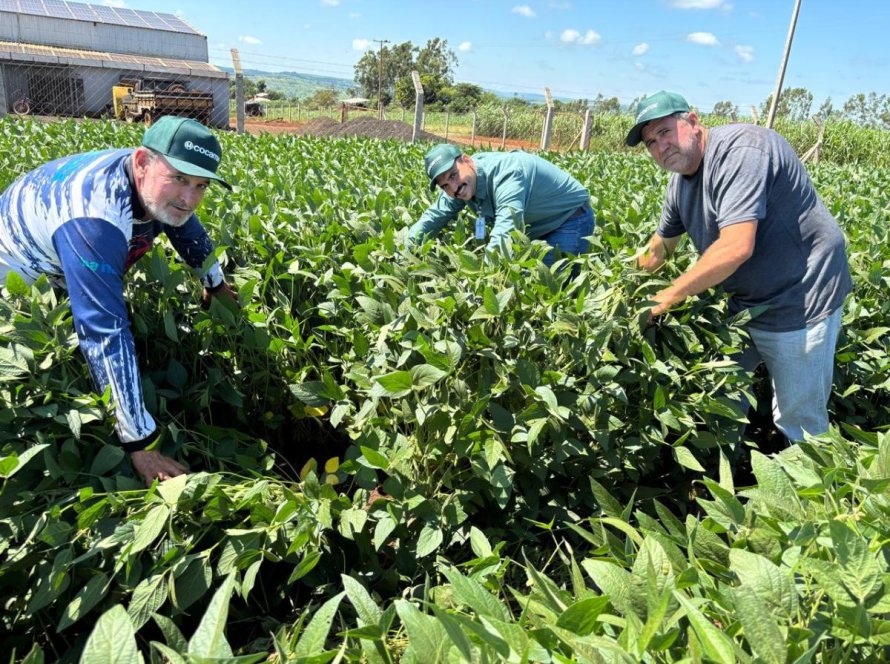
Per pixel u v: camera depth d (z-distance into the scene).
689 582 1.48
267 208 4.22
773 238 3.08
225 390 3.07
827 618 1.38
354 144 11.18
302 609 2.50
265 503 2.33
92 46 33.88
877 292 4.02
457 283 2.90
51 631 2.31
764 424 4.11
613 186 6.89
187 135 2.42
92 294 2.30
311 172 6.53
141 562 2.18
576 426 2.65
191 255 3.16
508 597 2.46
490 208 4.16
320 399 2.73
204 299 3.30
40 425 2.31
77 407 2.33
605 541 1.74
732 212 2.91
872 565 1.32
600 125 29.98
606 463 2.91
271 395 3.49
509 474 2.56
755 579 1.35
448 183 3.88
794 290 3.16
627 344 2.83
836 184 8.73
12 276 2.45
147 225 2.68
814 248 3.11
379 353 2.74
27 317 2.45
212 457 2.74
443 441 2.59
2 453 2.19
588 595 1.53
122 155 2.51
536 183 4.07
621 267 3.11
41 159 6.48
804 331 3.19
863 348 3.86
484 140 30.78
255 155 8.07
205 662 1.08
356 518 2.33
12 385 2.30
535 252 3.36
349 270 3.33
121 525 2.07
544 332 2.79
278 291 3.50
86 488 2.03
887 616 1.46
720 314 3.30
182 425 2.88
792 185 3.01
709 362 3.04
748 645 1.38
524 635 1.24
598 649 1.30
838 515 1.63
